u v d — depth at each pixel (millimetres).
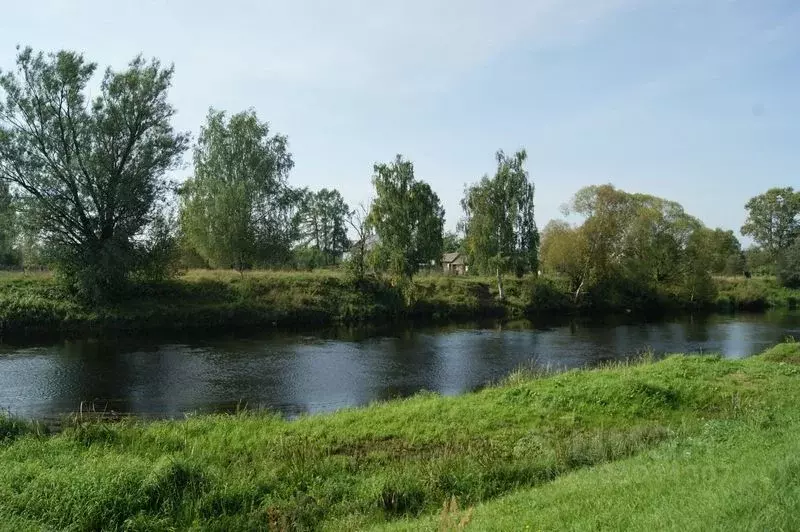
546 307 53344
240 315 40094
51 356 28000
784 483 6707
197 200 53438
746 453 9055
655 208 61406
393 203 48750
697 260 58562
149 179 38312
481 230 54281
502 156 56188
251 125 57875
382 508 9727
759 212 91188
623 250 59156
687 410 16250
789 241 87250
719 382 18438
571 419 15469
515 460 12172
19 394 20844
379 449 13289
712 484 7352
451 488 10562
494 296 53375
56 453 11461
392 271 48094
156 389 21938
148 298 39312
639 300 57688
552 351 31609
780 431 10727
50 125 35219
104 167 36062
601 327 43344
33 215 35062
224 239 51094
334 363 27609
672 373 19297
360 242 49781
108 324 35875
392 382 23641
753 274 86688
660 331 40812
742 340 36062
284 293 43844
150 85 37250
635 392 16812
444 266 92062
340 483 10680
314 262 72750
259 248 55812
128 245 37656
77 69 35094
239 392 21703
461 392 21906
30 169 34531
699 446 10539
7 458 11039
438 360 28625
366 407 17531
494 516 7910
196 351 30281
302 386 22797
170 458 10375
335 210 101188
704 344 34312
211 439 13445
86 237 37469
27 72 34250
